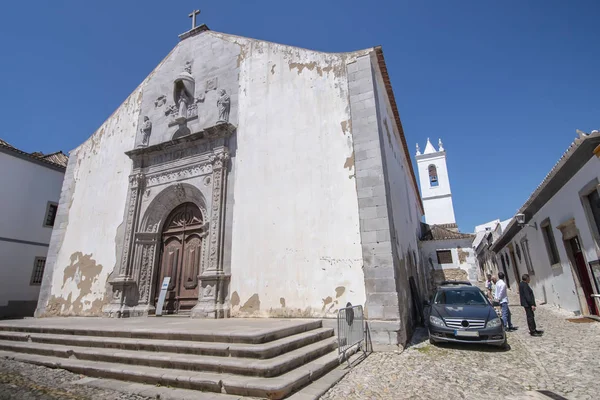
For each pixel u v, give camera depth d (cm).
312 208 926
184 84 1312
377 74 1051
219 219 1046
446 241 2092
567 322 1008
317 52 1066
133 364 601
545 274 1402
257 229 991
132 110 1478
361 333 710
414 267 1323
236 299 959
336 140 948
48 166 1938
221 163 1100
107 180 1419
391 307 757
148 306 1172
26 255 1773
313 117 1005
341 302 822
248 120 1124
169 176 1252
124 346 669
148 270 1225
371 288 789
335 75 1011
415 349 745
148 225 1261
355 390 486
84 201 1447
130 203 1283
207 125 1229
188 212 1244
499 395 463
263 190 1017
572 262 1089
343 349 644
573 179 962
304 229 921
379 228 820
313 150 973
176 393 478
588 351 675
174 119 1301
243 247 996
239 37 1268
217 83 1260
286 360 521
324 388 482
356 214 864
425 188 3491
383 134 986
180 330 657
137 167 1326
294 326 688
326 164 942
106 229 1327
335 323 800
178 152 1254
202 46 1369
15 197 1756
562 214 1088
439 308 843
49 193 1928
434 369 590
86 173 1499
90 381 564
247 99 1154
